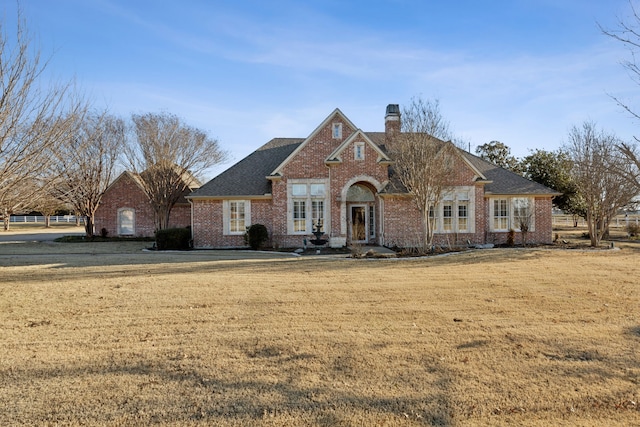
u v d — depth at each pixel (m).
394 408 4.50
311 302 9.35
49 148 10.27
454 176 21.48
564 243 23.64
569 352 6.12
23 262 16.98
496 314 8.26
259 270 14.43
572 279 12.08
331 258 18.09
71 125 10.97
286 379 5.23
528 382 5.12
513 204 24.17
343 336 6.91
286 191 23.34
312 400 4.67
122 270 14.55
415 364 5.70
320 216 23.45
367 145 22.97
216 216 24.06
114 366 5.66
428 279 12.28
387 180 22.91
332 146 23.61
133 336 6.95
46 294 10.20
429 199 19.91
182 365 5.70
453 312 8.44
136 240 32.59
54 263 16.66
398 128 24.02
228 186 24.52
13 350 6.26
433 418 4.31
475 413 4.41
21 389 4.94
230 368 5.59
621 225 41.41
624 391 4.89
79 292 10.45
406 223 22.81
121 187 34.50
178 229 24.06
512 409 4.48
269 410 4.46
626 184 21.23
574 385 5.04
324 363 5.75
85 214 32.72
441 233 23.11
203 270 14.48
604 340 6.63
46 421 4.22
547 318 7.93
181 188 32.19
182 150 31.88
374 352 6.16
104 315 8.26
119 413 4.38
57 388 4.97
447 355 6.02
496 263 15.71
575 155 24.16
